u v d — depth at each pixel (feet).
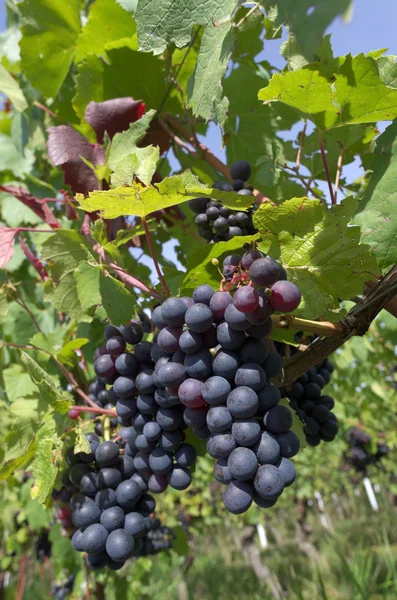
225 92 1.36
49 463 0.96
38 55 1.57
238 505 0.65
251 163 1.41
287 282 0.68
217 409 0.68
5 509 3.31
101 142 1.30
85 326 1.67
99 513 0.92
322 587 3.22
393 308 0.89
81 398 1.57
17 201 1.94
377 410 4.29
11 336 1.86
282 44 0.82
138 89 1.42
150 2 0.86
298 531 7.61
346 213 0.79
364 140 1.10
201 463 5.34
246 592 6.12
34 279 1.98
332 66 0.93
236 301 0.65
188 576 7.18
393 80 0.84
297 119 1.34
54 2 1.53
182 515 5.34
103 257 1.07
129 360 0.90
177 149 1.56
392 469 5.34
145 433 0.85
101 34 1.44
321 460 7.20
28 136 1.91
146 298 1.28
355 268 0.83
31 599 5.46
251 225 0.98
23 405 1.33
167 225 1.56
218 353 0.71
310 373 1.15
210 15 0.81
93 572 2.21
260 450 0.65
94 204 0.84
